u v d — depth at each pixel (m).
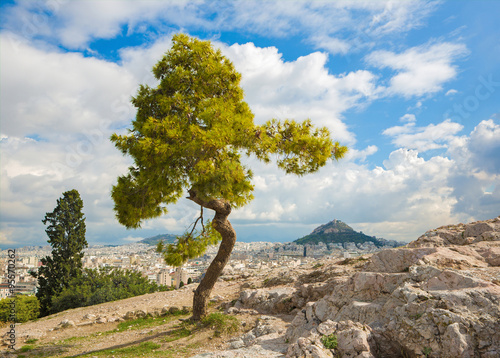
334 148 16.38
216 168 13.73
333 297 11.61
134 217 15.67
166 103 15.20
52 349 15.25
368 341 8.52
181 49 16.77
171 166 13.81
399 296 9.55
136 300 26.20
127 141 14.34
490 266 11.23
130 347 13.52
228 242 15.52
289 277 20.44
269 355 9.55
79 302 39.19
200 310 15.41
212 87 16.53
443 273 9.77
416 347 7.90
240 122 14.29
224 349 11.54
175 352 12.02
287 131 16.66
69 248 43.88
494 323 7.61
